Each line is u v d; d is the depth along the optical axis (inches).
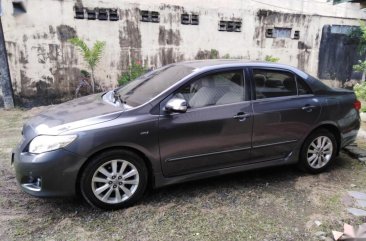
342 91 175.9
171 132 132.4
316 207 135.6
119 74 425.1
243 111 145.5
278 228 120.2
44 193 120.0
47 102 398.6
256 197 143.3
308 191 149.7
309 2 640.4
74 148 118.9
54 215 127.0
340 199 142.0
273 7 607.5
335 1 298.0
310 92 164.2
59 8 381.7
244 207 134.6
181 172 139.2
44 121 132.3
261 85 153.3
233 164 149.0
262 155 154.1
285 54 511.8
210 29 459.2
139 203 135.9
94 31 402.9
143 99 138.3
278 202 139.1
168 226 120.2
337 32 526.9
